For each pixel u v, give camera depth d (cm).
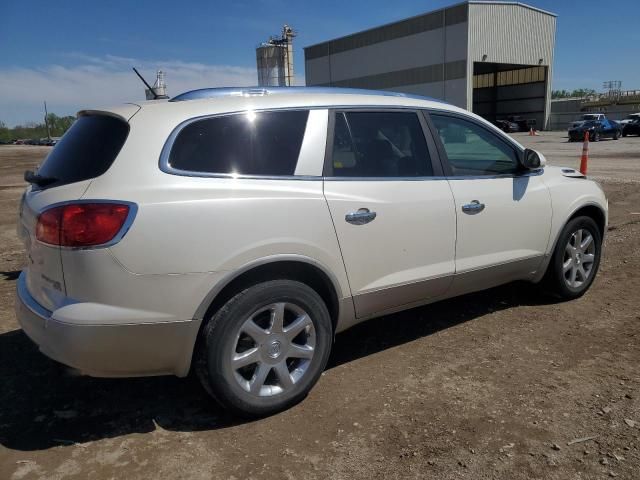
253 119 321
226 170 304
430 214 373
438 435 295
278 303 312
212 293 289
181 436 302
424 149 387
